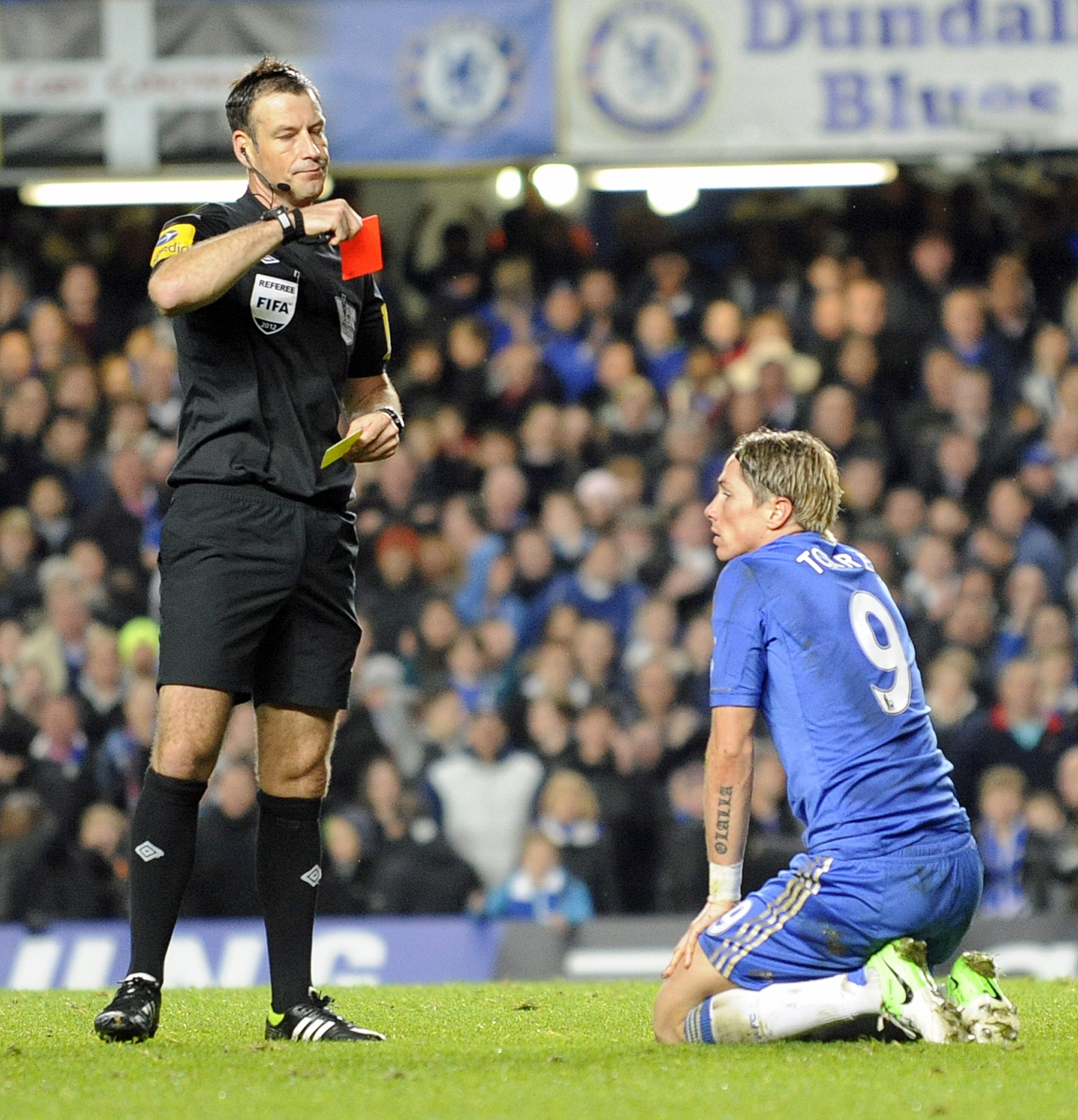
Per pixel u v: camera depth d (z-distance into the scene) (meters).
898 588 35.97
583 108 31.23
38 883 30.94
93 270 42.06
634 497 38.28
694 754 33.00
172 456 38.53
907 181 42.28
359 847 30.70
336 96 31.25
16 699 33.88
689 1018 10.95
